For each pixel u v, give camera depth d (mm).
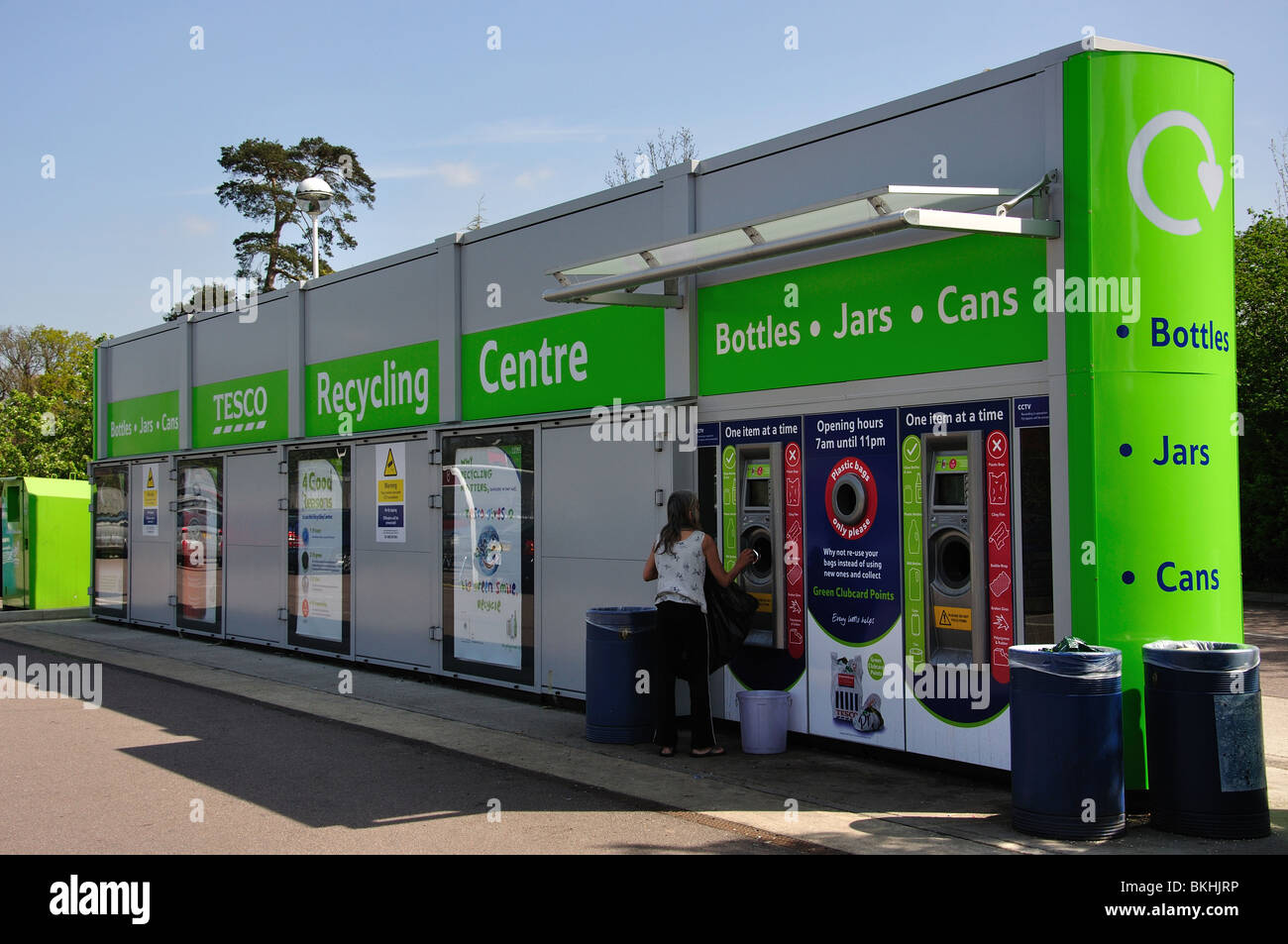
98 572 17422
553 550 9539
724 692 8367
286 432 13250
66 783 7055
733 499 8234
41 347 59219
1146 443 6219
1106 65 6238
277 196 37625
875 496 7270
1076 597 6203
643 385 8891
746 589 8180
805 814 6141
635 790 6680
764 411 8000
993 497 6637
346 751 7969
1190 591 6289
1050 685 5625
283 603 13219
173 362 15680
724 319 8297
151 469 16062
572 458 9375
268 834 5895
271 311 13547
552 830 5949
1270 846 5547
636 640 8086
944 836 5707
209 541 14625
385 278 11734
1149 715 5859
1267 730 8680
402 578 11344
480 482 10367
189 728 8859
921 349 7020
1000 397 6609
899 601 7141
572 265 8188
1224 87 6582
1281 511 20828
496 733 8469
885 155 7305
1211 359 6410
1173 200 6328
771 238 7000
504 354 10234
